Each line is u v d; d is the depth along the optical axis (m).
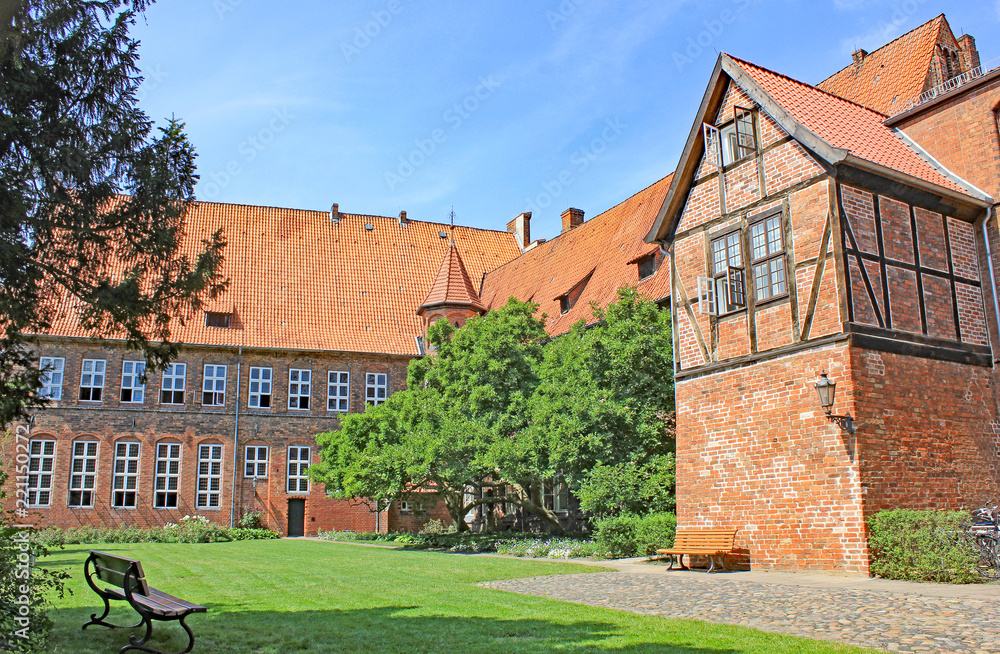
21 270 9.51
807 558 16.06
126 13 10.05
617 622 10.27
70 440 38.66
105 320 10.91
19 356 9.77
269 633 9.70
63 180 9.70
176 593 13.84
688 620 10.41
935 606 10.59
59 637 9.49
